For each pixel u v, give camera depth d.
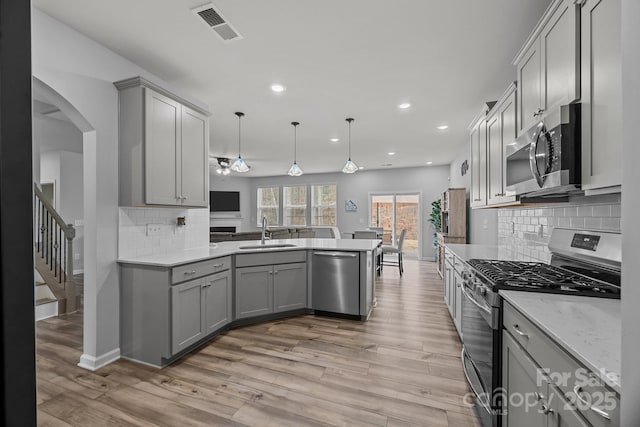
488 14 2.06
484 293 1.68
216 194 10.02
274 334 2.98
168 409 1.85
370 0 1.93
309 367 2.34
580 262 1.81
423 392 2.03
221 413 1.81
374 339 2.86
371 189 8.87
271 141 5.58
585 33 1.37
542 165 1.58
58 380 2.16
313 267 3.52
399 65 2.75
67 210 5.56
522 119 2.12
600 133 1.26
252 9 2.01
